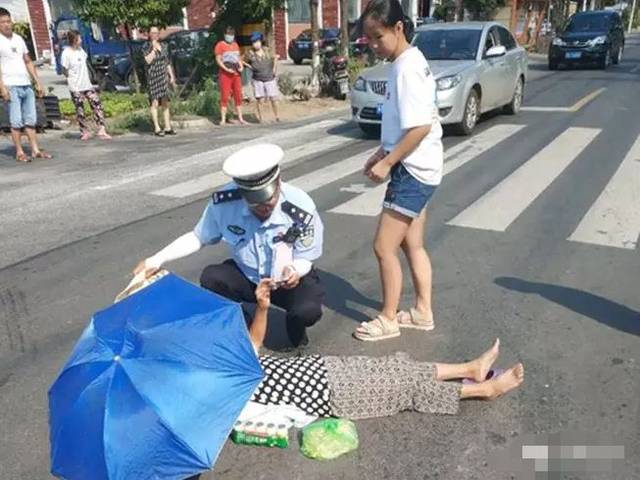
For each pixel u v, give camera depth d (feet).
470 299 12.96
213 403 6.67
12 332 12.19
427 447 8.57
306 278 10.89
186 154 28.73
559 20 115.65
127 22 45.50
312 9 48.03
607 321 11.83
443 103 28.30
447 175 22.66
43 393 10.18
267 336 11.66
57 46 66.85
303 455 8.50
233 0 46.09
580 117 33.50
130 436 6.12
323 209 19.33
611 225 16.90
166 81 33.81
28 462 8.55
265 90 38.24
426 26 34.76
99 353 6.60
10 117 27.09
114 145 31.60
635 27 183.83
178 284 7.80
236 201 9.91
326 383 9.01
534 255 15.12
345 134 32.42
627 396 9.52
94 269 15.14
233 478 8.13
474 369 9.40
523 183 21.17
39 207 20.44
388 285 11.16
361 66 49.96
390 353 11.06
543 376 10.09
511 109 35.65
